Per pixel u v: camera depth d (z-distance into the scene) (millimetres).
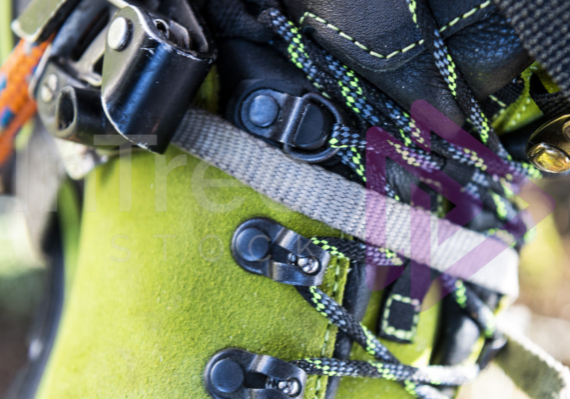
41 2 218
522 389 229
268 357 198
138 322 209
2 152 259
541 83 199
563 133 189
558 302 478
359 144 197
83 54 216
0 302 363
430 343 226
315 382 205
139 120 193
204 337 203
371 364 208
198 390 202
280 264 199
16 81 238
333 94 199
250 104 200
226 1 203
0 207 340
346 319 204
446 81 189
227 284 204
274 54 204
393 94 195
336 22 190
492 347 232
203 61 192
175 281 207
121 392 207
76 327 224
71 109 206
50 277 284
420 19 183
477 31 185
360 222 201
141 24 187
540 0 173
